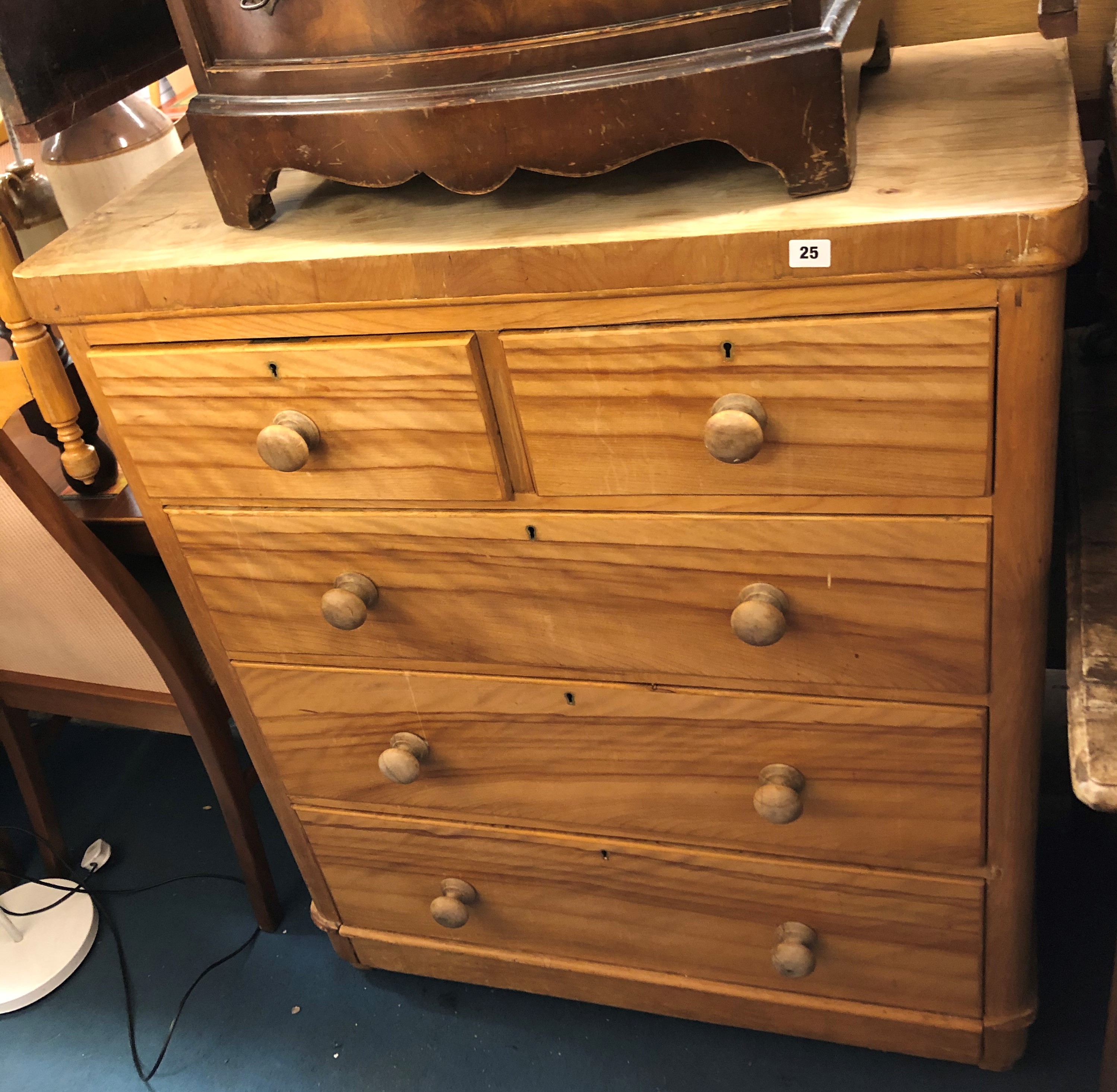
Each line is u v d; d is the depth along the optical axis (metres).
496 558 0.96
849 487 0.82
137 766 1.83
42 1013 1.47
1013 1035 1.14
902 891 1.06
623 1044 1.32
